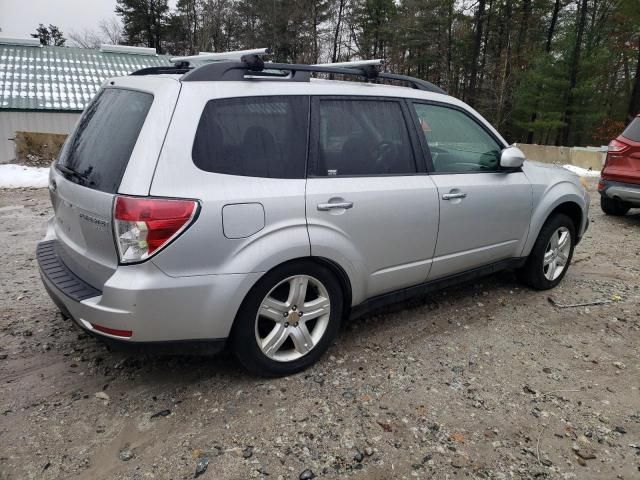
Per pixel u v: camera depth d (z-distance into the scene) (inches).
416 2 1486.2
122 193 97.1
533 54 1414.9
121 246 97.7
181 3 1991.9
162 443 100.1
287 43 1688.0
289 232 112.2
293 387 119.0
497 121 1369.3
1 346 135.9
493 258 164.1
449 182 144.3
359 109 130.0
